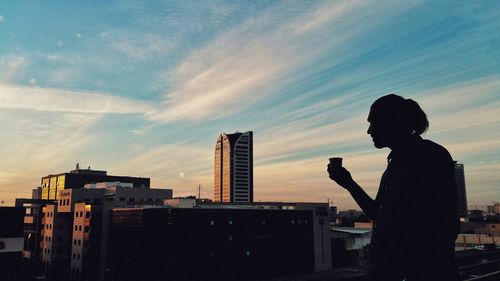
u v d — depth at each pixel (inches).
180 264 2561.5
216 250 2694.4
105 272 3011.8
